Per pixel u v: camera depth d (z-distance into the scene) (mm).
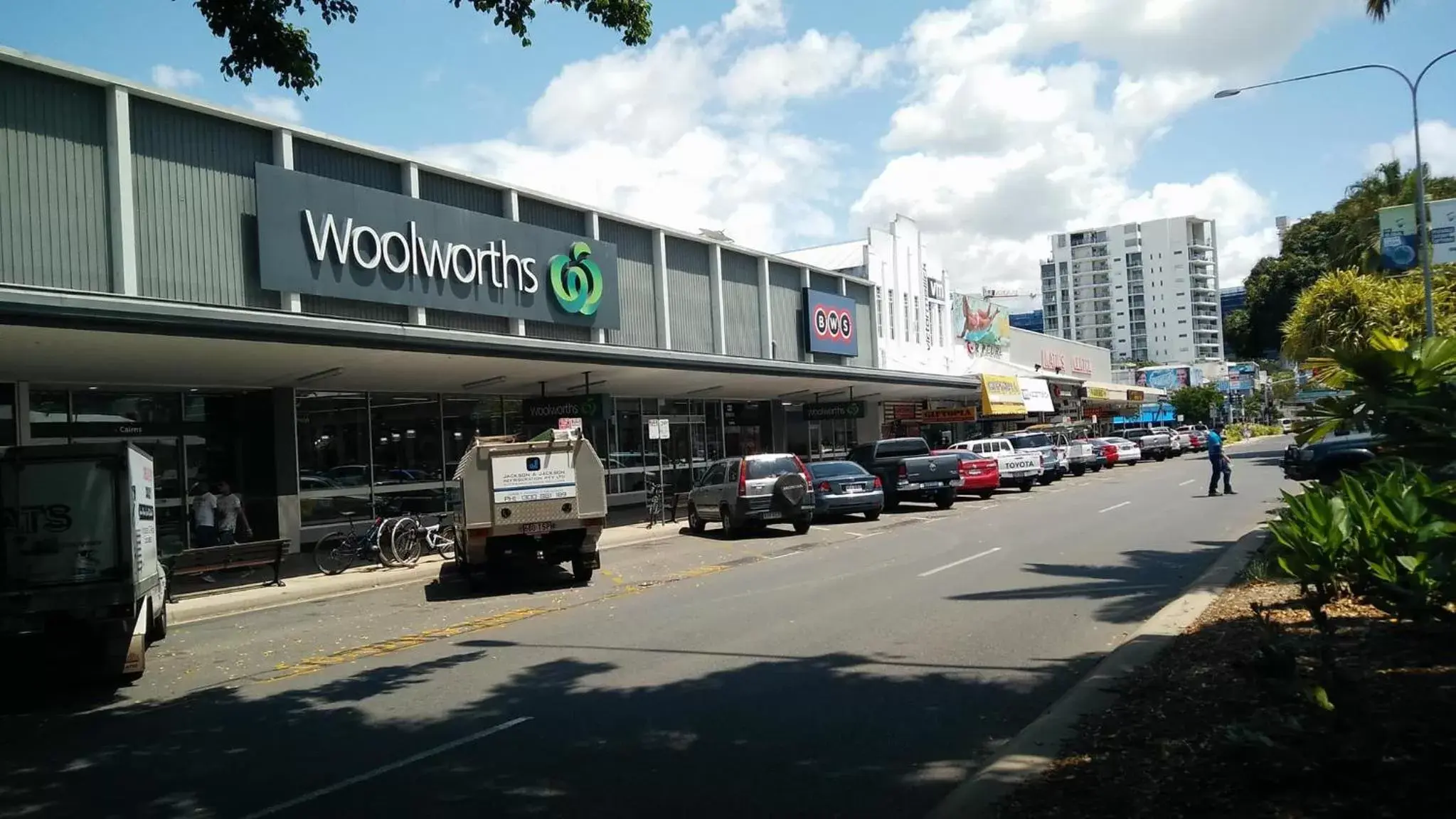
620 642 10391
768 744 6609
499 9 8773
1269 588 10477
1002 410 39969
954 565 14766
